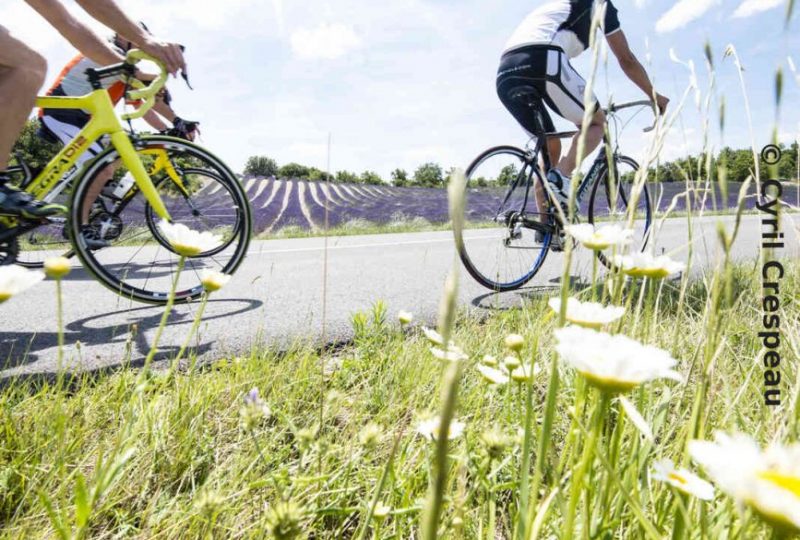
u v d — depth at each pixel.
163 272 3.58
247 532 0.82
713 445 0.30
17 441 1.04
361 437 0.79
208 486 0.93
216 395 1.30
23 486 0.93
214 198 3.40
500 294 3.05
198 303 2.66
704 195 0.71
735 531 0.55
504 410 1.06
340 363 1.69
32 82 1.96
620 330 0.75
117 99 3.08
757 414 0.96
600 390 0.42
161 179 3.38
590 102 0.54
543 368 1.45
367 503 0.82
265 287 3.12
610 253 0.73
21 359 1.73
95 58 2.35
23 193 2.04
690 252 0.73
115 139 2.23
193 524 0.82
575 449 0.60
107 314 2.44
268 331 2.12
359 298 2.82
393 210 19.11
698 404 0.59
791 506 0.24
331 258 4.61
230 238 3.43
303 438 0.80
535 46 3.29
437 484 0.27
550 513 0.70
